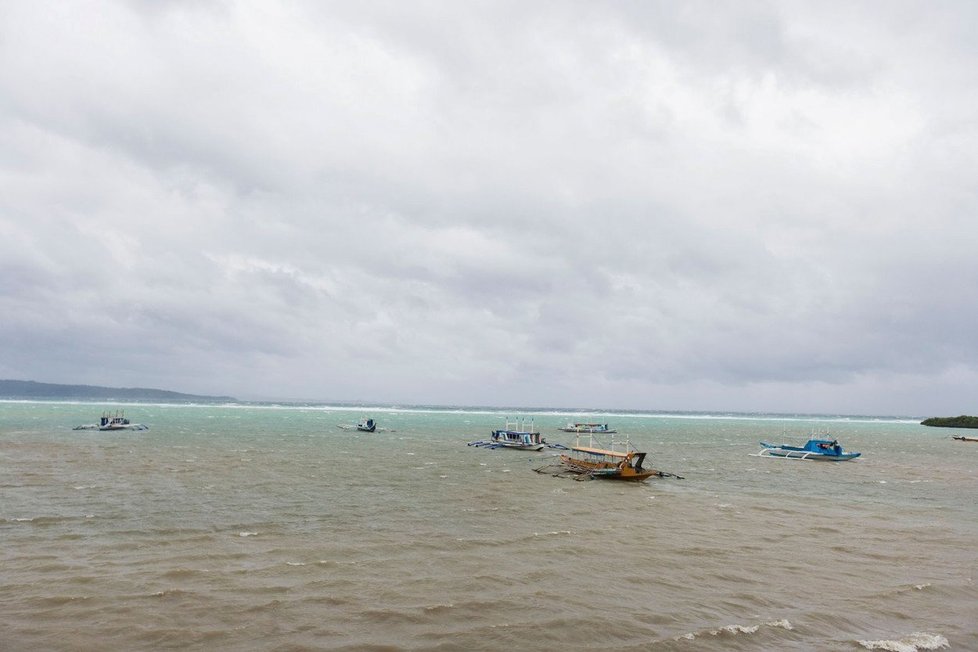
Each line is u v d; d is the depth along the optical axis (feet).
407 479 167.73
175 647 55.11
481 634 59.67
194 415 606.55
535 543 95.61
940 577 83.61
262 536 96.63
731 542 100.17
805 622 65.57
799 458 271.28
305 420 552.41
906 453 327.06
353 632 59.31
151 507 118.01
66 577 73.56
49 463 186.19
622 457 193.26
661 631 61.77
